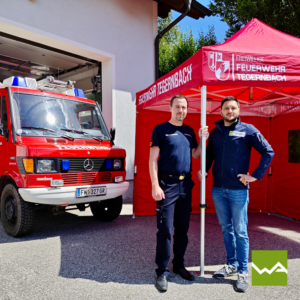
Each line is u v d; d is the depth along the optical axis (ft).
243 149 9.39
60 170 13.28
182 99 9.62
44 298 8.29
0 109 14.65
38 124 14.37
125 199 24.48
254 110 18.92
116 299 8.27
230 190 9.36
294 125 18.15
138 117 18.69
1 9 18.03
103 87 24.76
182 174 9.43
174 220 9.76
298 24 32.73
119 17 24.82
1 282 9.22
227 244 9.97
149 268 10.52
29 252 11.91
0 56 25.18
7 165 13.66
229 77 9.87
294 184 18.17
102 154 14.84
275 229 15.78
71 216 18.69
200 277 9.81
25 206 13.37
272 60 10.06
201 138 9.98
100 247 12.66
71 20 21.57
